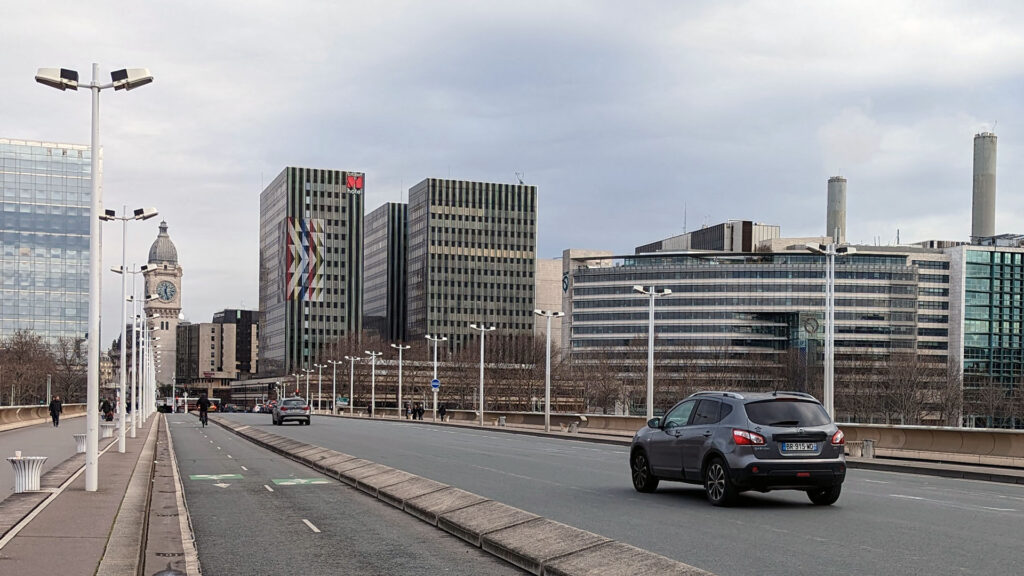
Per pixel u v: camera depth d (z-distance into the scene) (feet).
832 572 38.63
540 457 113.70
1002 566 39.91
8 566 37.96
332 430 205.98
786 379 528.63
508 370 560.61
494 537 46.01
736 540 46.93
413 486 67.46
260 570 40.78
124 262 146.10
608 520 54.49
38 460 66.95
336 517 58.65
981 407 489.67
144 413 312.71
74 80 67.67
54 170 533.14
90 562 38.86
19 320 522.47
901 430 125.80
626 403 502.38
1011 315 652.07
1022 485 82.23
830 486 60.85
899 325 625.82
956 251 652.07
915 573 38.37
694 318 638.53
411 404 491.31
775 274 627.05
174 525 55.21
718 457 61.46
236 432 202.69
